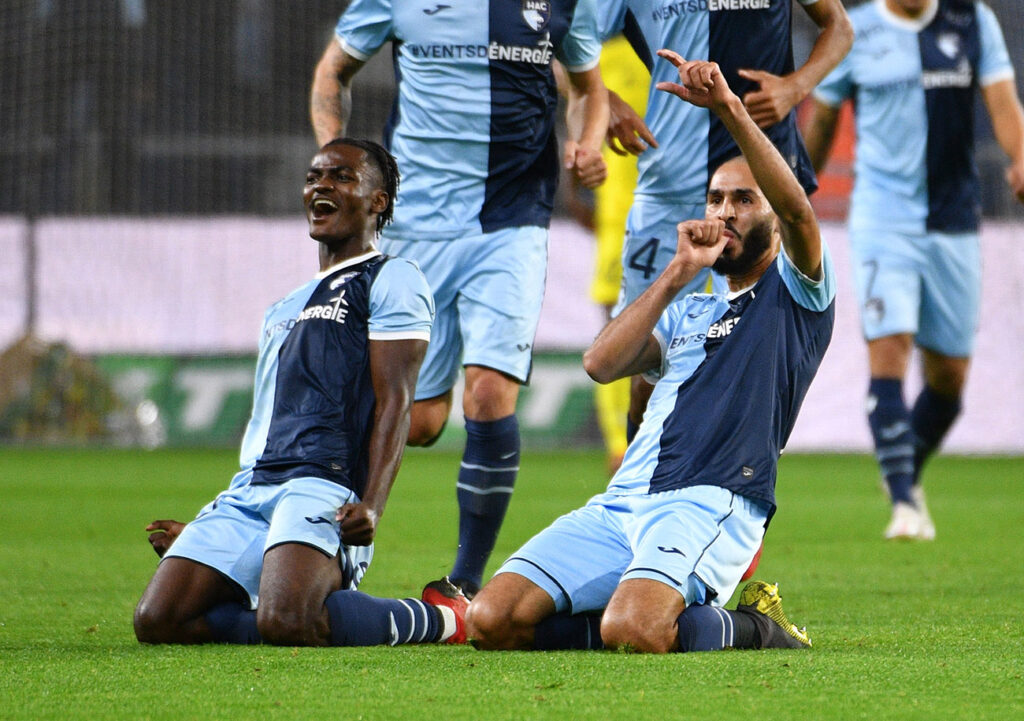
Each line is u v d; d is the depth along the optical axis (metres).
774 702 9.98
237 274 62.22
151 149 69.19
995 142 63.44
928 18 27.91
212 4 72.19
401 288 14.27
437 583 15.12
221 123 72.31
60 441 63.00
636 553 13.05
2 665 11.78
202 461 55.19
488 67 19.12
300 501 13.41
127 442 62.75
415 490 42.72
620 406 42.69
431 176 19.33
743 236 14.05
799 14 65.19
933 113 27.89
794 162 20.11
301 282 62.03
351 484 13.79
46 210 68.19
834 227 61.22
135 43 71.31
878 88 28.03
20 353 62.44
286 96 73.06
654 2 20.39
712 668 11.55
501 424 18.47
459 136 19.19
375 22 19.59
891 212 28.16
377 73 69.94
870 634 14.66
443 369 19.61
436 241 19.28
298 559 13.09
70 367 62.75
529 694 10.32
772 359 13.78
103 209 68.69
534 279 19.23
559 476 47.78
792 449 62.47
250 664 11.82
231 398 62.44
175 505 35.84
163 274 62.34
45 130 70.12
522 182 19.39
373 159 14.87
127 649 12.87
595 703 9.94
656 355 14.36
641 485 13.74
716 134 20.09
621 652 12.52
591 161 19.78
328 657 12.26
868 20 28.19
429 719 9.38
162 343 62.59
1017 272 61.16
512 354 18.81
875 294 28.20
